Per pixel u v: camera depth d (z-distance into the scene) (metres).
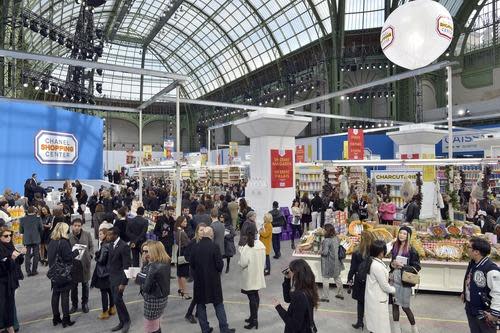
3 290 4.42
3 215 7.88
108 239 5.11
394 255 4.66
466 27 26.09
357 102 29.62
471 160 8.84
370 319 3.98
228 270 7.83
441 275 6.39
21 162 14.55
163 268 4.23
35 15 17.64
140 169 15.57
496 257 6.30
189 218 7.62
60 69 38.41
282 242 10.98
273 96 34.88
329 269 5.90
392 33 4.78
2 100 13.91
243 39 35.59
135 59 46.03
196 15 35.75
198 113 48.97
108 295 5.96
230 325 5.11
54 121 16.23
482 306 3.34
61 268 5.08
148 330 4.20
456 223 7.34
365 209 10.88
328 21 27.62
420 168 13.23
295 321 2.98
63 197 13.21
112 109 15.26
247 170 21.44
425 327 4.96
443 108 25.50
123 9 31.75
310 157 25.61
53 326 5.08
